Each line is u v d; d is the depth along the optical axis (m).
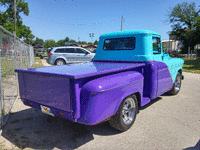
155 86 3.72
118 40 4.25
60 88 2.34
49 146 2.65
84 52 12.69
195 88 6.53
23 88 2.96
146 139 2.86
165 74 4.23
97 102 2.31
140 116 3.82
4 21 37.03
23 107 4.33
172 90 5.36
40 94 2.66
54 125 3.38
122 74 2.96
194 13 35.19
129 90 2.89
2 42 3.62
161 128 3.25
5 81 4.20
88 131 3.15
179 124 3.42
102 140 2.84
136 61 3.85
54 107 2.49
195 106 4.50
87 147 2.63
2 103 3.36
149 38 3.81
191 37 33.56
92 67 3.26
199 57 26.69
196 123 3.48
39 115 3.86
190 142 2.78
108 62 4.40
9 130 3.14
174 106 4.49
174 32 37.62
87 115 2.30
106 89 2.38
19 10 37.84
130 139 2.87
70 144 2.71
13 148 2.58
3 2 35.88
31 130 3.16
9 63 4.39
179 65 5.24
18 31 34.28
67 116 2.35
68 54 12.20
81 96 2.30
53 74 2.34
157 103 4.73
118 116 2.83
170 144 2.72
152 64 3.60
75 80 2.19
